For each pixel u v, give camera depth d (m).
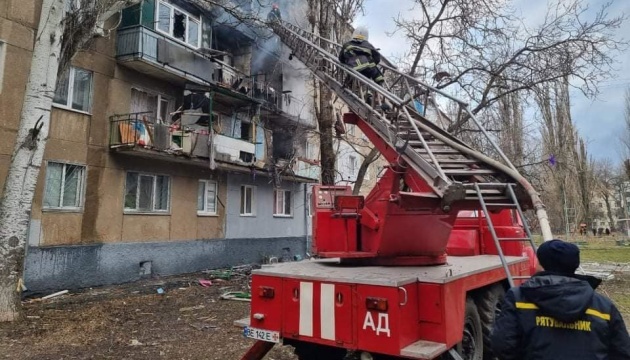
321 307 3.75
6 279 7.21
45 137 7.66
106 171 12.32
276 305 4.04
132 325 7.27
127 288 11.62
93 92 12.05
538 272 2.42
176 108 14.77
